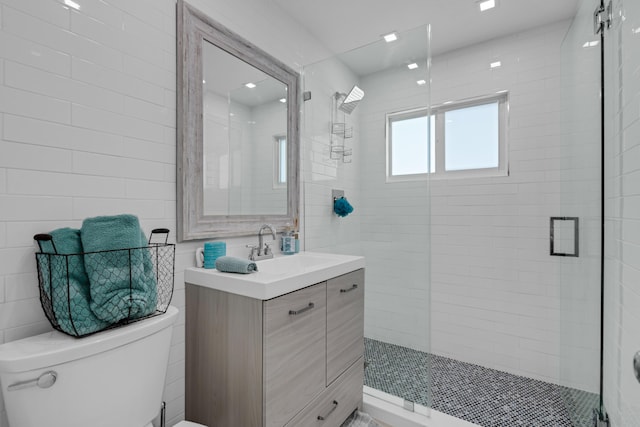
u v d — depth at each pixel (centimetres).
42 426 80
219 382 127
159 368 107
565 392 196
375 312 209
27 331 97
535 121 229
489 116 252
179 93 141
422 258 195
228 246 169
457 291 257
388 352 200
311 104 227
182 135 141
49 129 102
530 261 230
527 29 232
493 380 224
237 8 174
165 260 135
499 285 241
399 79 198
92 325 93
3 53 93
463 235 254
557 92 222
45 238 94
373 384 195
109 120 117
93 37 113
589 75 159
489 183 245
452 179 260
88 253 95
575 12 211
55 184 103
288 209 211
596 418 143
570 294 190
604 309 145
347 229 219
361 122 212
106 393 91
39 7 100
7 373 77
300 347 129
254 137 184
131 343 97
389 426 174
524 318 232
